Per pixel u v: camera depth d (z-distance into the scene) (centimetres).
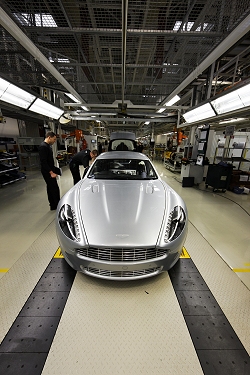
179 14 160
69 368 91
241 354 99
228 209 322
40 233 224
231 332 110
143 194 175
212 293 138
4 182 441
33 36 198
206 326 114
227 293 139
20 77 320
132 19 167
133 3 151
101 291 138
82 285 142
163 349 101
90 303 128
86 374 89
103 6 152
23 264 166
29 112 328
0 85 220
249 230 243
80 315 119
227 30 172
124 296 134
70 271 157
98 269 128
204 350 101
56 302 128
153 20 170
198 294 137
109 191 180
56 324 113
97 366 92
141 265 125
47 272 156
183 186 488
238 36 150
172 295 136
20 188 442
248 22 138
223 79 400
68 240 130
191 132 527
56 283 144
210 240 215
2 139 502
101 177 224
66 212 146
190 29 183
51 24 173
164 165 916
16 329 109
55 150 435
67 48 240
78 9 156
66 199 166
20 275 152
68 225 138
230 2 145
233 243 209
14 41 224
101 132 1767
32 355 96
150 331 110
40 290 137
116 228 130
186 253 188
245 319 119
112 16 162
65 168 758
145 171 241
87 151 382
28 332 107
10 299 129
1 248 191
